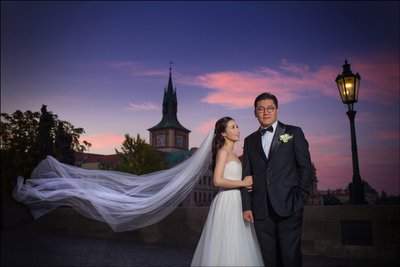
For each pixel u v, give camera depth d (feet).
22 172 105.19
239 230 11.68
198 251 12.15
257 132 12.67
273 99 12.32
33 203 14.17
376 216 20.20
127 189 14.30
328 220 21.75
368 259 20.20
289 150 11.71
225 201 12.00
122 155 185.06
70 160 47.09
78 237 34.88
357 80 22.74
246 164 12.57
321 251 21.77
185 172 13.51
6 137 111.45
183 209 29.17
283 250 11.08
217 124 12.61
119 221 13.98
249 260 11.53
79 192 13.92
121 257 23.35
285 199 11.21
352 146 22.34
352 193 22.09
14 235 36.63
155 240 30.48
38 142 53.06
